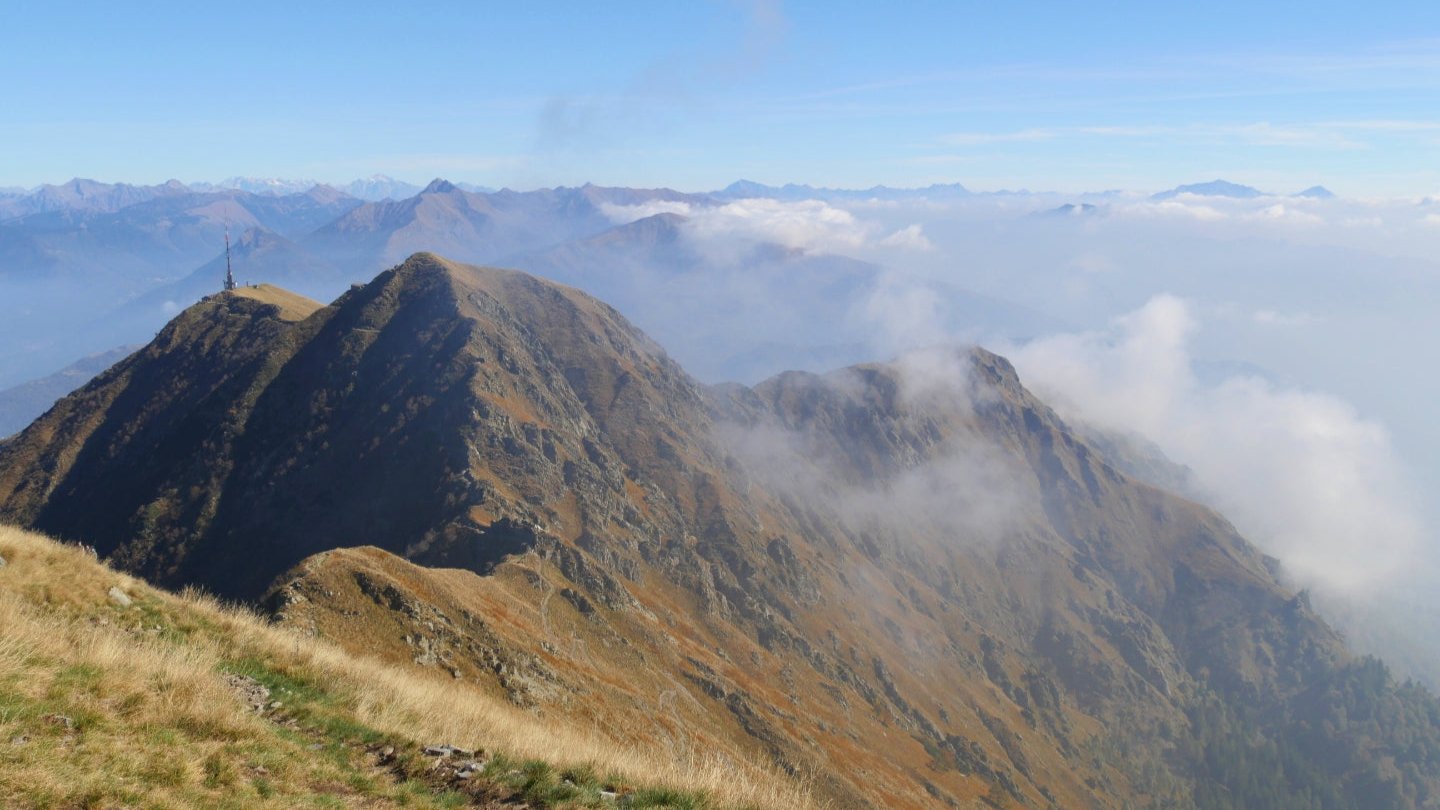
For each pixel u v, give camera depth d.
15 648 16.81
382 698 21.20
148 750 14.56
